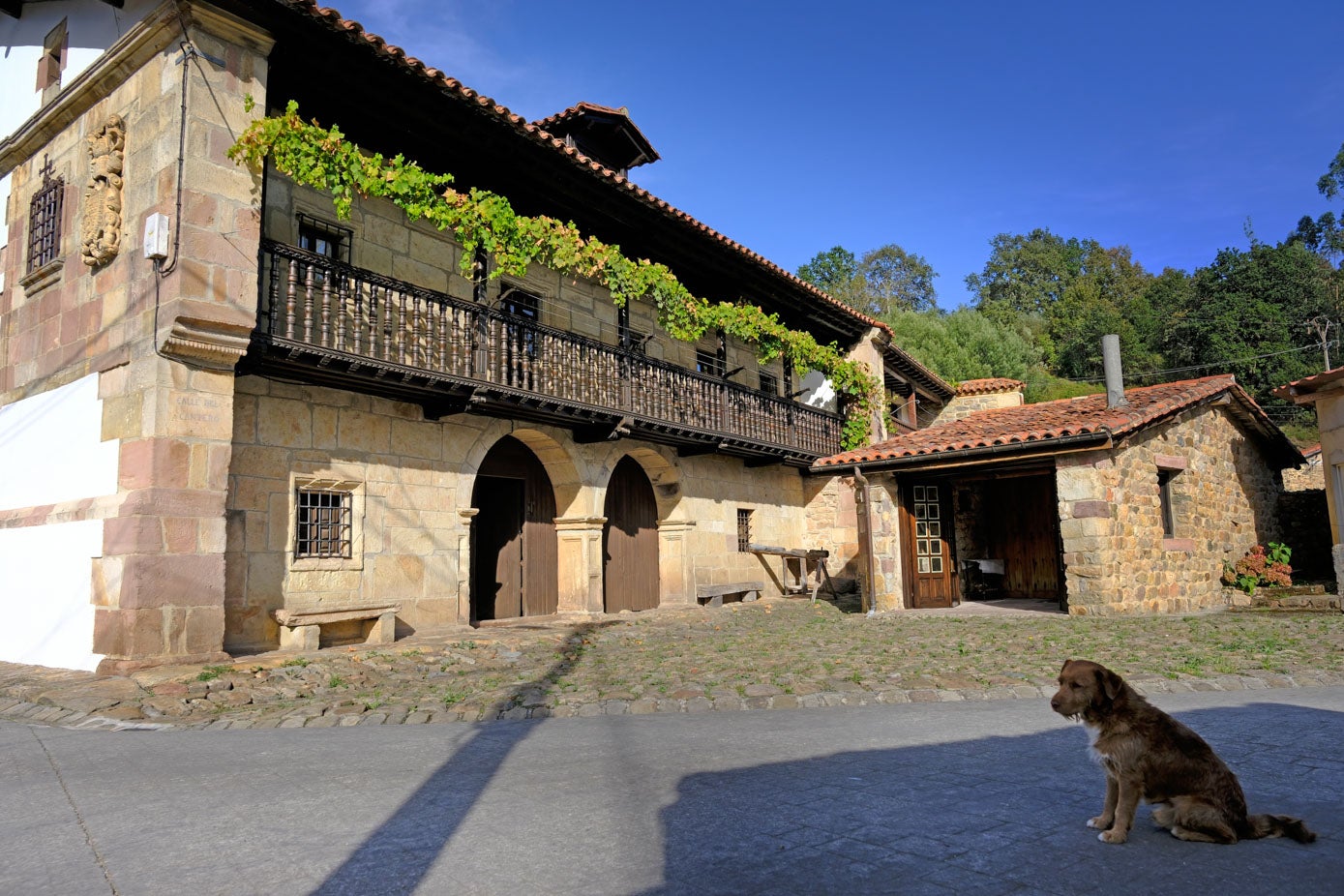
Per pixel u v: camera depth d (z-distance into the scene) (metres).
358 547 10.36
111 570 7.92
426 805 3.88
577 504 14.02
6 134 11.34
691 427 14.48
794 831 3.40
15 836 3.52
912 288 59.94
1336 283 51.59
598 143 16.25
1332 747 4.64
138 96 8.98
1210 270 51.59
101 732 5.72
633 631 11.42
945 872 2.95
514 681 7.52
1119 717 3.28
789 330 17.64
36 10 11.08
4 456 10.41
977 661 7.93
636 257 14.72
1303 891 2.75
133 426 8.26
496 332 11.46
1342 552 11.94
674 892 2.81
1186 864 3.00
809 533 19.84
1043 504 16.16
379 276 9.86
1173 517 13.58
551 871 3.03
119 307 8.77
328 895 2.85
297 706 6.50
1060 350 54.53
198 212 8.27
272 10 8.52
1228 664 7.30
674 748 4.99
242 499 9.24
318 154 8.96
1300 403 12.57
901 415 22.78
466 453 11.92
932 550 14.48
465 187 11.77
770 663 8.19
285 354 8.84
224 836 3.47
